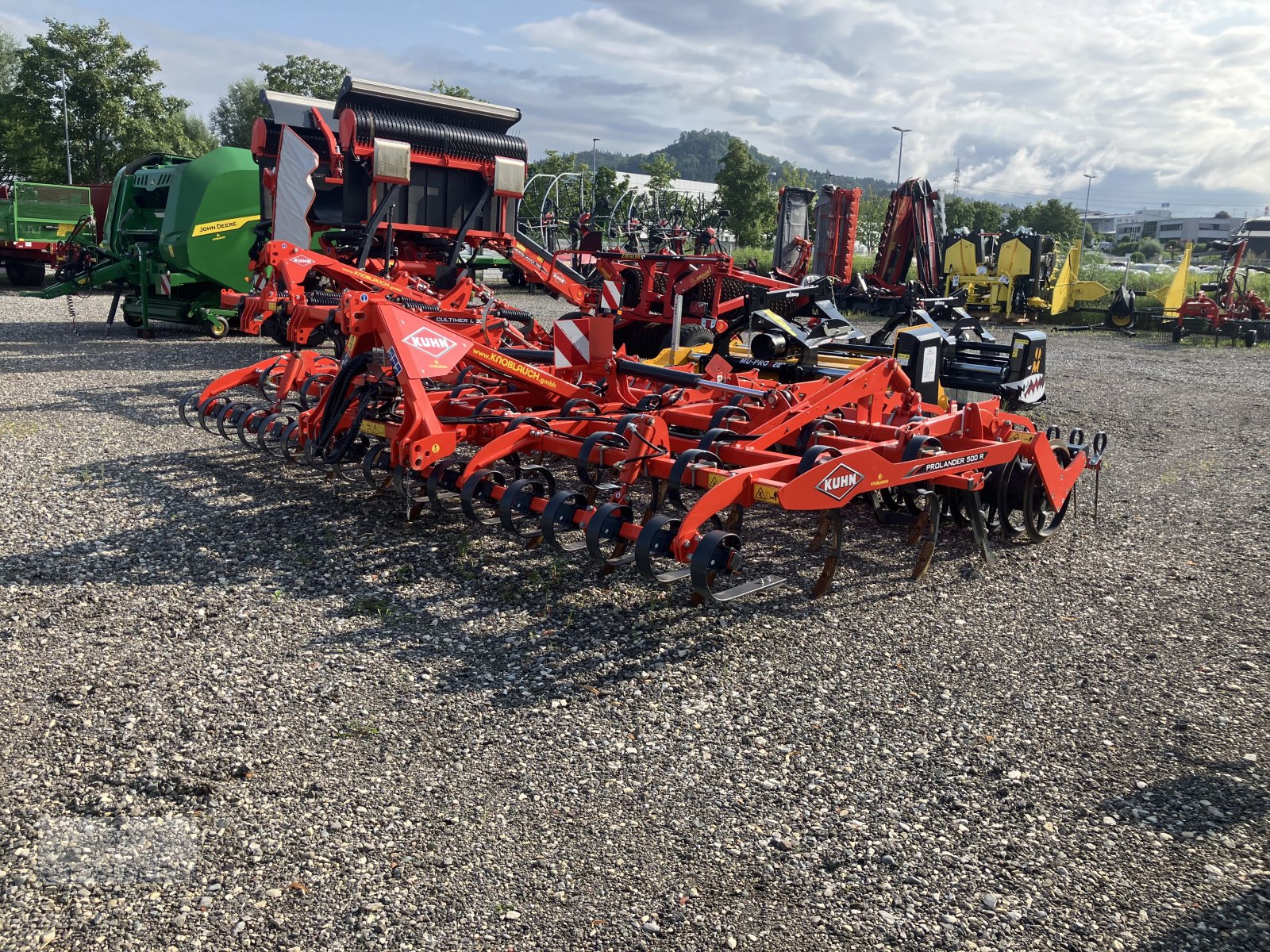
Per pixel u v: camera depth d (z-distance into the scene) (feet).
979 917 9.33
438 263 43.98
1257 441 33.04
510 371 21.90
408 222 42.22
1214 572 19.33
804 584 18.15
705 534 14.51
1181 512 23.73
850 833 10.59
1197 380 49.29
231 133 226.17
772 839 10.46
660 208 104.12
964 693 13.94
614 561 15.57
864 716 13.23
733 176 152.56
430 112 42.06
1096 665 14.98
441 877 9.68
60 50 143.02
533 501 16.93
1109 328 80.38
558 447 19.31
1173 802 11.30
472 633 15.39
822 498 15.69
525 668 14.29
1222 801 11.31
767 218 155.02
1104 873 10.01
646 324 41.65
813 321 30.83
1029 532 20.74
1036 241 85.10
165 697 13.01
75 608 15.80
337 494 22.47
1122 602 17.63
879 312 81.97
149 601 16.21
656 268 40.75
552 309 74.02
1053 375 50.31
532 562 18.48
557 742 12.30
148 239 51.31
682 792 11.30
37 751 11.61
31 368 39.70
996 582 18.56
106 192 83.35
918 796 11.34
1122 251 344.69
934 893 9.66
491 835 10.37
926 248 77.87
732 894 9.59
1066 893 9.70
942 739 12.64
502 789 11.25
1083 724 13.10
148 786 11.00
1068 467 21.39
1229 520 22.98
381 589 17.06
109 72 147.74
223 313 52.19
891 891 9.68
